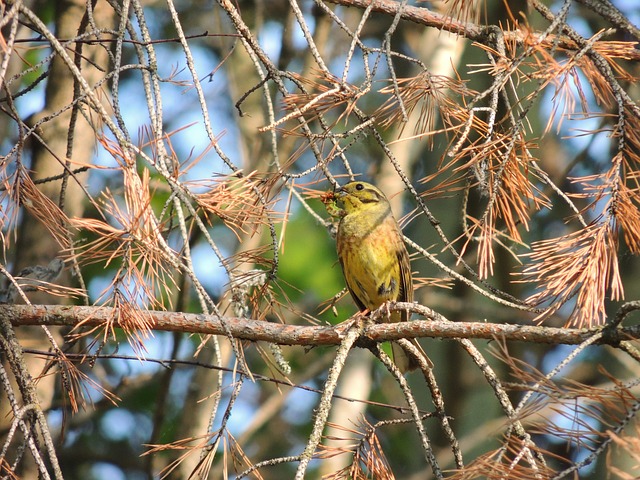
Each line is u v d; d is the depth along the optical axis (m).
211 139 7.33
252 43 8.52
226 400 19.67
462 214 7.95
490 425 15.36
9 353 7.59
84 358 8.20
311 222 18.58
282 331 8.55
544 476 6.08
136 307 7.61
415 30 19.84
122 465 18.61
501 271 16.27
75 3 13.05
